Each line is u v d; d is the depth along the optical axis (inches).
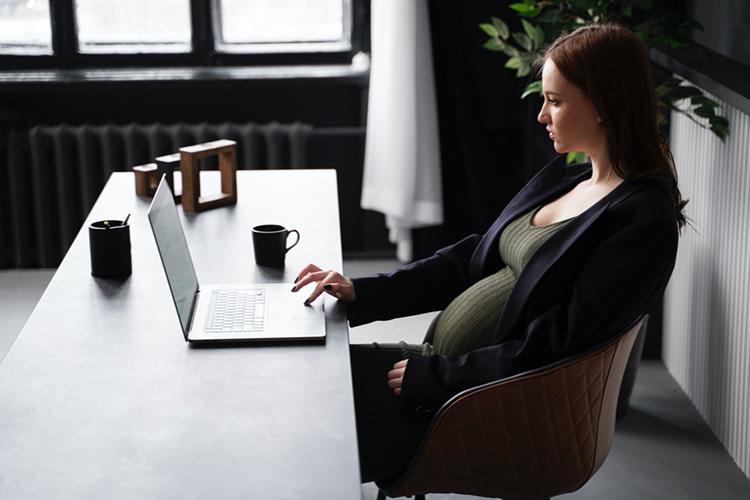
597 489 83.0
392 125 132.3
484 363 56.7
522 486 56.6
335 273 64.5
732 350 86.6
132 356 52.6
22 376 49.8
